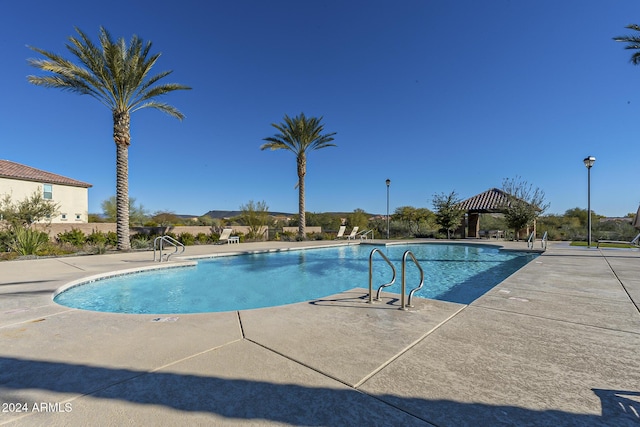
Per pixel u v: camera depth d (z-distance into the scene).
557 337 3.06
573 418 1.75
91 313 4.07
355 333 3.23
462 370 2.38
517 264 11.74
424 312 3.99
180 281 8.52
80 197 24.02
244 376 2.31
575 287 5.43
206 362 2.56
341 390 2.10
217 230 21.31
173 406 1.91
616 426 1.67
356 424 1.73
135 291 7.38
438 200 23.39
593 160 14.33
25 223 14.60
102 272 7.73
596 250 13.02
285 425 1.73
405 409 1.87
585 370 2.36
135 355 2.71
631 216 37.72
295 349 2.82
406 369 2.40
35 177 21.19
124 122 13.49
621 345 2.85
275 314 3.96
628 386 2.12
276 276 9.52
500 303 4.38
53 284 6.13
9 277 6.97
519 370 2.37
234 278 9.10
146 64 13.32
